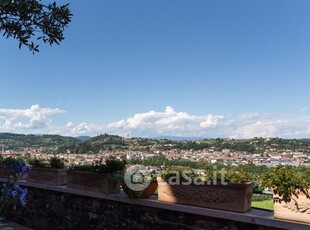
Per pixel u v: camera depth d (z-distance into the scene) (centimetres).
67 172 540
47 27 339
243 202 339
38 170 606
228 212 343
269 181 313
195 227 376
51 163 595
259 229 324
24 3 321
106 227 479
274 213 315
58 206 561
